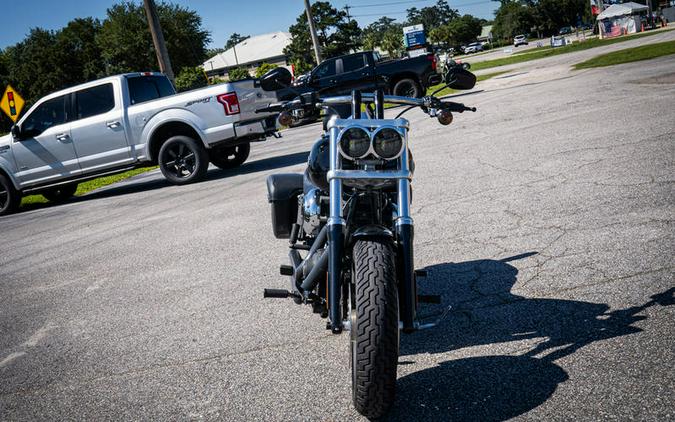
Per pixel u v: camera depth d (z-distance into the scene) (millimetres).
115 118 11141
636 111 9430
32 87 69375
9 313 5039
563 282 3926
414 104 3541
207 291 4820
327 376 3152
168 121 10922
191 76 47312
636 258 4109
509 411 2609
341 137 2922
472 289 4047
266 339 3736
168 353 3732
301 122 3676
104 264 6164
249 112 11164
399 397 2842
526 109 12219
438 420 2617
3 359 4043
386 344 2520
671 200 5172
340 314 2816
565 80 16969
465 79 3564
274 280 4855
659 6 81750
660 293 3535
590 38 60750
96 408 3164
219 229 6887
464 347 3262
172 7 65188
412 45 45312
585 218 5113
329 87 19266
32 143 11469
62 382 3545
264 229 6555
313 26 32531
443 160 8617
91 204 10992
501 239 4961
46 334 4398
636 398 2561
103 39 61906
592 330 3232
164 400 3145
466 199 6355
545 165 7180
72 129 11305
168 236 6953
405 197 2955
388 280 2625
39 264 6625
